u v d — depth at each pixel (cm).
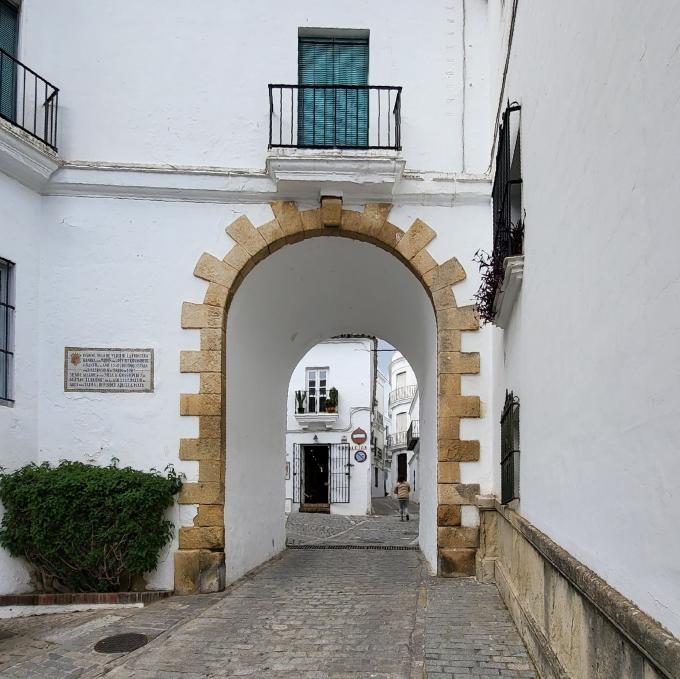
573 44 387
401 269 963
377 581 854
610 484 307
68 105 877
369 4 930
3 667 535
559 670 395
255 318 983
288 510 2425
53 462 812
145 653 561
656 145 246
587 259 352
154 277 852
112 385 829
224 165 884
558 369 427
